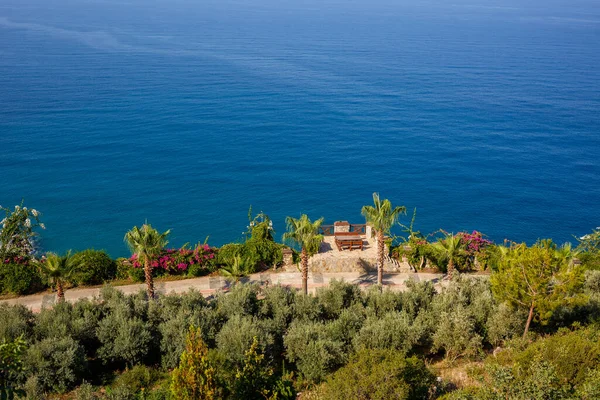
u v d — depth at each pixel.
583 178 86.25
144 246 32.91
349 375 21.31
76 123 104.88
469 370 25.50
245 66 178.50
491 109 127.44
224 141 99.81
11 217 43.41
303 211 72.19
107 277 40.31
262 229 44.69
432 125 114.12
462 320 27.67
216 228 66.06
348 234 44.47
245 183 80.56
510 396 19.03
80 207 69.12
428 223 69.94
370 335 27.69
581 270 25.50
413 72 174.75
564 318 29.86
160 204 71.75
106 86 138.75
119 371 28.31
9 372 20.59
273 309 32.31
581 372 20.77
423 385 22.17
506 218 72.25
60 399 25.25
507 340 27.52
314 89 146.38
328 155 94.56
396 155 95.50
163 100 127.38
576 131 110.81
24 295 37.75
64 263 32.00
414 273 41.91
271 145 98.94
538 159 94.50
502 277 27.69
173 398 21.55
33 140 93.25
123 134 100.38
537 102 134.88
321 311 33.03
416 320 29.42
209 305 33.50
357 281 40.03
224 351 26.64
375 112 123.75
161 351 28.75
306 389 25.34
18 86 132.50
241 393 23.31
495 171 88.62
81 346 27.59
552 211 74.56
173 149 93.94
